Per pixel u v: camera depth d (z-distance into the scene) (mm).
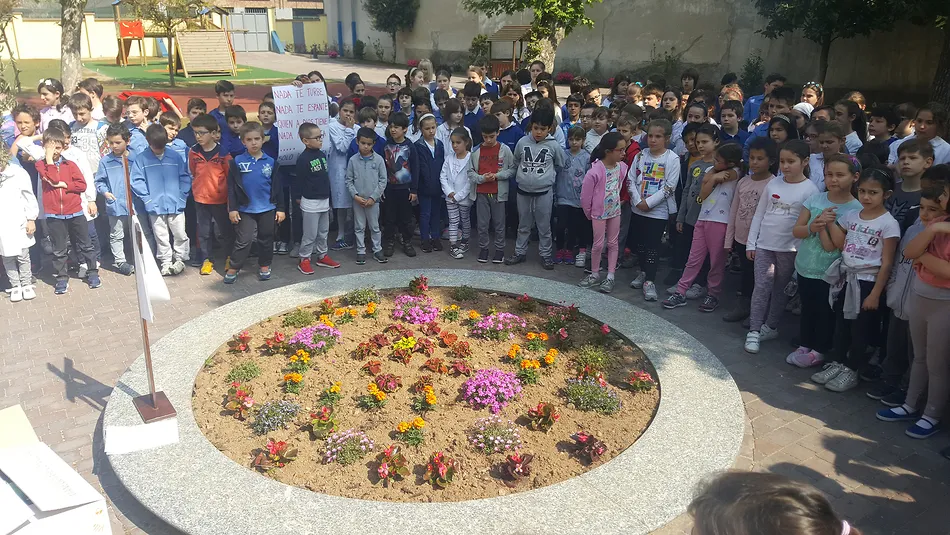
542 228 7805
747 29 21281
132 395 4797
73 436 4633
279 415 4453
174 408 4586
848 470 4203
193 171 7660
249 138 7062
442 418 4547
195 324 5965
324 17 45438
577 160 7844
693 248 6609
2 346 5961
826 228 5172
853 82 18703
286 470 4031
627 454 4086
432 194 8312
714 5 22016
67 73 18719
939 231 4160
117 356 5762
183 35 28891
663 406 4645
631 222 7113
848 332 5277
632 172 7027
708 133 6637
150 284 4285
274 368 5223
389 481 3924
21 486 2924
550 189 7660
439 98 10188
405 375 5070
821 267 5277
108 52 36000
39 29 33875
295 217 8414
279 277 7695
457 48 32750
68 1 18109
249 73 31141
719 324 6426
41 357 5758
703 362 5266
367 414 4590
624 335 5742
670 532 3615
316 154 7449
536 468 4055
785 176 5668
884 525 3715
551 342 5676
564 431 4441
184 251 7797
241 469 3945
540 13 16141
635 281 7348
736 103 7457
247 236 7363
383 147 8547
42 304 6891
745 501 1354
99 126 7941
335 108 9430
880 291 4848
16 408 3455
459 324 5996
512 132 8414
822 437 4570
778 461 4297
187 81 27188
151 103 8422
